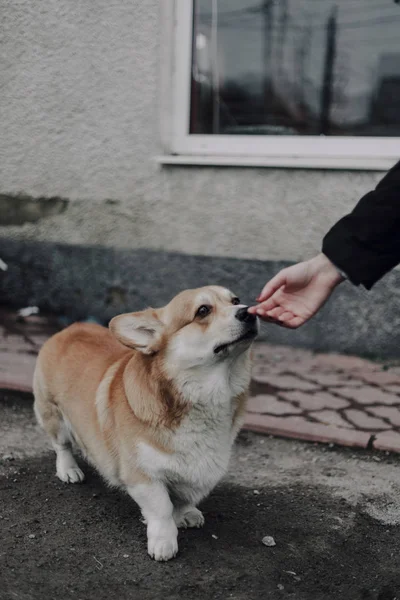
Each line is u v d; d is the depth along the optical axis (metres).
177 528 1.53
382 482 1.73
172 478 1.44
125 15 2.51
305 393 2.16
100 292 2.73
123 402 1.46
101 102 2.61
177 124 2.59
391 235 1.16
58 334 1.77
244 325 1.43
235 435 1.51
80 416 1.57
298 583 1.39
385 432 1.92
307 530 1.54
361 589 1.38
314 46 2.50
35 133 2.70
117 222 2.68
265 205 2.51
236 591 1.36
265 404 2.07
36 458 1.80
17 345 2.44
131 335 1.44
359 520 1.58
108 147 2.63
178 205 2.60
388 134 2.46
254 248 2.55
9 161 2.75
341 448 1.88
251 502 1.64
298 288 1.27
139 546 1.47
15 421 1.99
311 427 1.94
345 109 2.50
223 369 1.43
